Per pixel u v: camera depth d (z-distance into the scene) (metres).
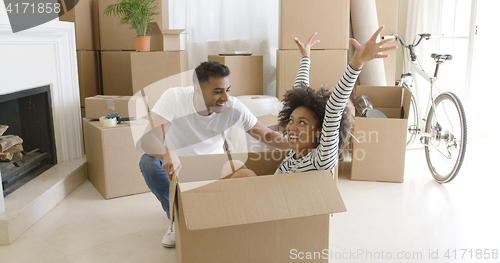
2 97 1.88
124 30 3.05
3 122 2.21
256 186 1.13
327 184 1.18
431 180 2.44
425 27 3.21
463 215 1.92
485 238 1.68
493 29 2.59
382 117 2.53
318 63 2.77
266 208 1.09
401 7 3.47
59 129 2.45
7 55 1.92
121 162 2.17
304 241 1.23
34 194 1.92
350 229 1.78
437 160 2.50
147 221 1.90
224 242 1.16
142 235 1.75
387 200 2.12
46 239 1.72
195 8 3.26
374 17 2.92
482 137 2.67
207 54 3.34
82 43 2.96
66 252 1.61
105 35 3.07
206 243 1.15
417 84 2.62
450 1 3.03
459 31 2.99
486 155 2.66
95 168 2.29
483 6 2.57
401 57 3.56
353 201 2.11
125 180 2.20
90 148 2.34
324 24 2.73
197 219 1.04
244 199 1.10
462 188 2.28
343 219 1.89
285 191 1.13
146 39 2.71
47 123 2.34
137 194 2.25
